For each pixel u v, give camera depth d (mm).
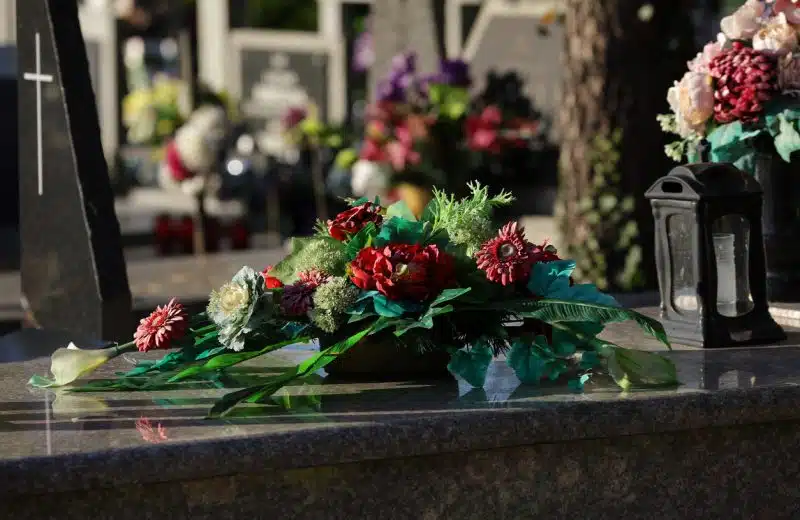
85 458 2221
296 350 3217
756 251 3252
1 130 14750
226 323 2725
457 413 2475
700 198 3174
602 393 2635
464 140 8562
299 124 11414
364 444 2363
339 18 18891
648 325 2688
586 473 2609
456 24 14633
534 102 11633
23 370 3090
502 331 2725
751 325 3256
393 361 2834
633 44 6945
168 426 2424
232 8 18844
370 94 10961
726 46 3518
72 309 4398
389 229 2812
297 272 2869
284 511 2408
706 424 2598
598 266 7031
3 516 2246
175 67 24516
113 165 20656
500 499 2549
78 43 4453
